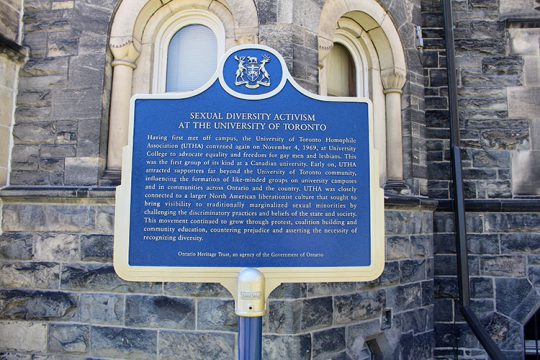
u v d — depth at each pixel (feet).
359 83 20.59
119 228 10.78
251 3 16.48
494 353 17.15
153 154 11.25
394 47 20.27
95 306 15.57
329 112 11.56
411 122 20.53
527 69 23.02
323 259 10.97
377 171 11.42
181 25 18.15
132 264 10.69
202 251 10.83
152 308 15.24
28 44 17.33
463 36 23.47
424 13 23.34
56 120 16.75
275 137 11.41
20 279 16.07
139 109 11.41
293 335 14.35
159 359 14.98
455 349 21.45
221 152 11.33
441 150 22.59
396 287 18.35
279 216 11.10
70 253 15.94
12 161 16.81
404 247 18.94
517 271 21.86
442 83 22.90
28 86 17.10
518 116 22.81
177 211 10.98
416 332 19.15
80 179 16.29
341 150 11.46
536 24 23.06
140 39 17.67
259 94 11.51
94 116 16.53
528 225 22.07
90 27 17.01
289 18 16.07
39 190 16.07
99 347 15.38
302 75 16.12
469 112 23.03
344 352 15.88
